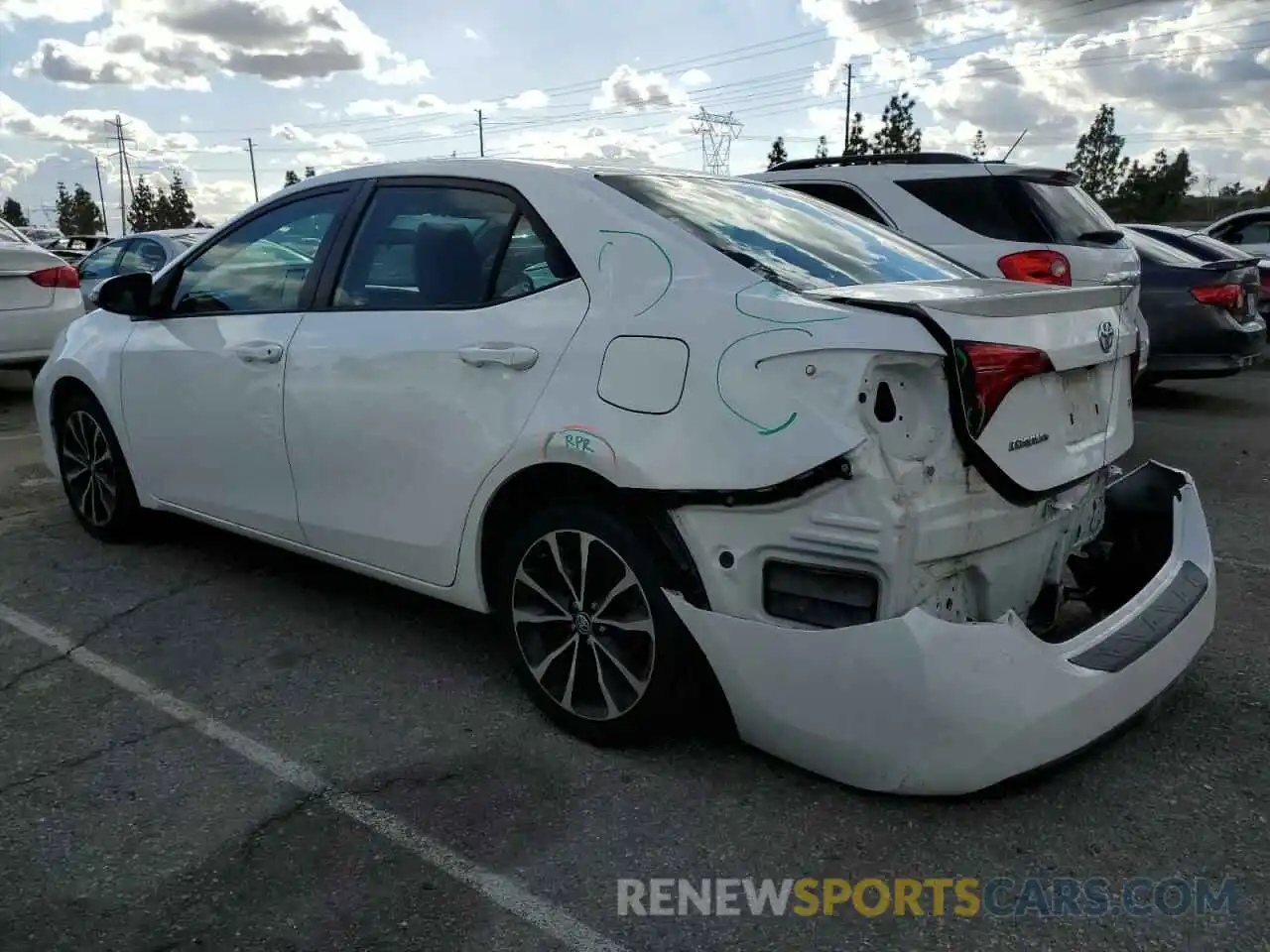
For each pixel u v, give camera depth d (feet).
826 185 22.03
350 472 11.75
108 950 7.50
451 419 10.55
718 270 9.43
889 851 8.59
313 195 13.00
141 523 16.34
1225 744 10.29
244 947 7.54
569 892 8.14
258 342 12.69
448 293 11.07
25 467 21.74
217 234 14.08
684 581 9.12
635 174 11.14
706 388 8.82
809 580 8.52
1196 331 26.94
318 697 11.43
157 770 9.91
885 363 8.13
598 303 9.81
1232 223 46.06
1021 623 8.23
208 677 11.93
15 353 26.12
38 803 9.33
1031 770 8.20
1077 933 7.66
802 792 9.42
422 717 10.95
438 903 8.00
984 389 8.33
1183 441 24.98
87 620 13.57
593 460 9.34
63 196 273.13
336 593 14.57
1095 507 10.58
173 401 14.06
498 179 11.09
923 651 7.91
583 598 10.00
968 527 8.52
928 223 20.84
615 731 10.03
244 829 8.95
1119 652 8.93
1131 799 9.31
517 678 11.53
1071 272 20.11
